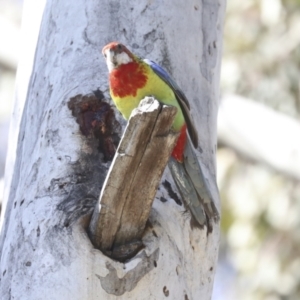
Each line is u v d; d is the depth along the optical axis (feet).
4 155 64.69
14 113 30.14
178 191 26.12
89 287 23.41
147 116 21.44
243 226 53.98
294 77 55.47
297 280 53.26
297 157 48.24
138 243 23.89
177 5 29.84
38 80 28.55
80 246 23.61
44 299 23.56
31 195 25.64
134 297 23.71
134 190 22.58
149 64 26.48
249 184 53.36
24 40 31.14
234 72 56.24
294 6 55.52
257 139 49.55
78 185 25.11
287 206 53.26
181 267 25.18
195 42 30.09
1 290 24.61
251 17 56.90
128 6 29.01
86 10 28.73
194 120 28.76
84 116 26.55
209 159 28.71
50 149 26.14
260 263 53.78
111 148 26.12
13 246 25.12
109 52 26.23
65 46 28.37
